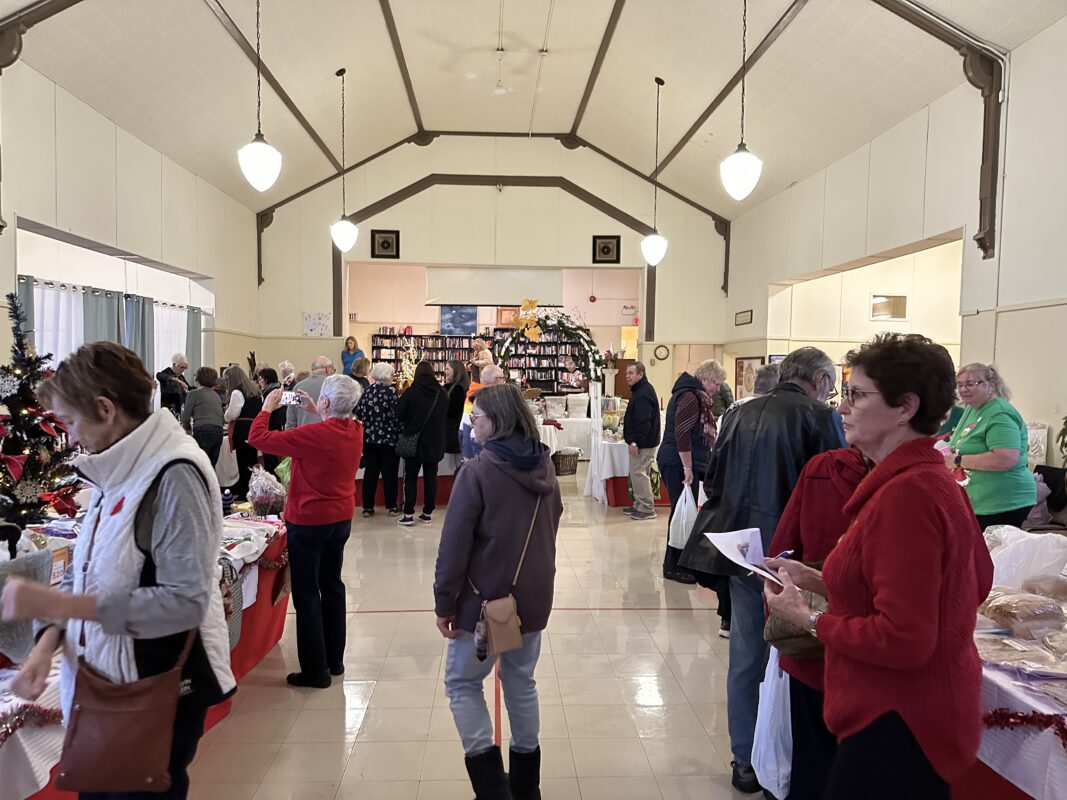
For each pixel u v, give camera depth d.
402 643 3.52
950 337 10.12
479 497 1.97
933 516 1.16
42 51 5.11
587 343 9.30
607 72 8.36
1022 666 1.64
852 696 1.24
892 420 1.25
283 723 2.72
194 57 6.12
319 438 2.78
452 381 6.93
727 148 8.70
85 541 1.36
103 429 1.35
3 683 1.66
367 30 7.21
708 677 3.16
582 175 11.08
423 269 12.41
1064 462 4.71
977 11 5.00
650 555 5.23
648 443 6.35
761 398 2.28
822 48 6.13
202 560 1.33
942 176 6.08
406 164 10.88
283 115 7.96
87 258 6.80
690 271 11.23
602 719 2.77
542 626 2.05
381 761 2.46
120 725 1.29
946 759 1.18
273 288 10.68
